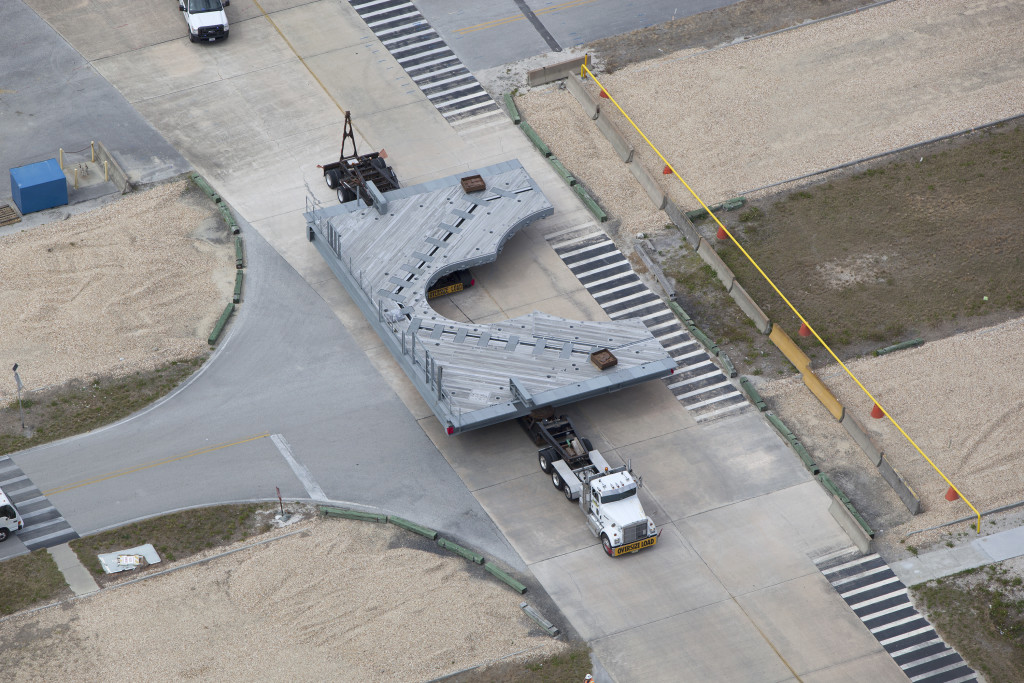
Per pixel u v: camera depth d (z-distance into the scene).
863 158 68.56
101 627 46.88
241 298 60.25
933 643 47.72
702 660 46.81
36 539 49.91
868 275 62.38
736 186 67.06
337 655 46.16
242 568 48.94
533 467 53.56
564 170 67.06
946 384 57.25
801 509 52.16
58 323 58.47
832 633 47.88
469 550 50.12
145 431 54.31
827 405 56.25
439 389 52.47
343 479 52.75
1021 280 62.12
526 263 62.62
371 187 61.38
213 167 66.94
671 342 59.09
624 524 49.16
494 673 45.97
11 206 64.31
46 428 54.22
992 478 53.44
